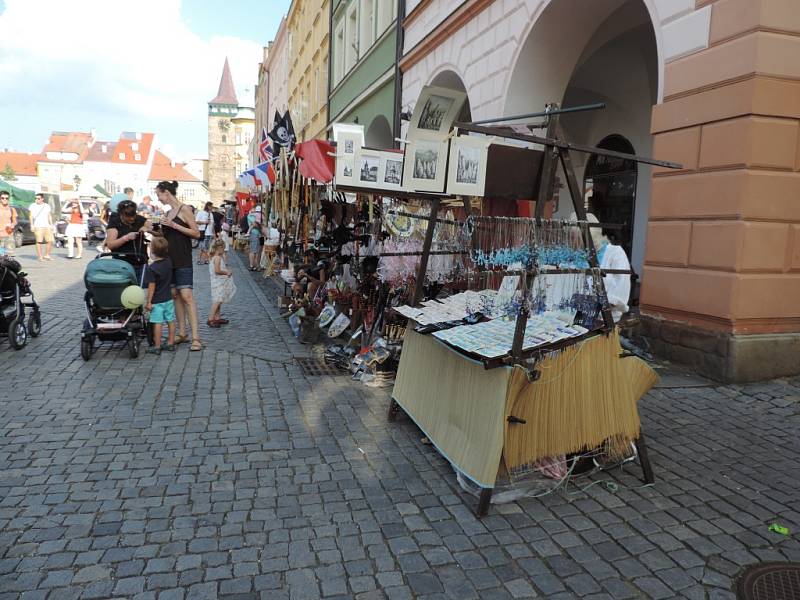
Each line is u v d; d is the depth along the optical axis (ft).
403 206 19.75
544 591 8.38
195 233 21.88
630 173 35.24
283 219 32.35
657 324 19.58
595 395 11.51
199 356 21.21
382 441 13.74
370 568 8.88
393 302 19.71
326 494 11.15
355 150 14.44
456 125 10.19
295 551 9.29
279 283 44.24
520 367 10.41
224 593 8.25
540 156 12.96
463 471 11.12
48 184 325.83
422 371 13.87
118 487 11.23
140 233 21.63
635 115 34.71
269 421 14.87
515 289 11.50
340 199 24.85
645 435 13.98
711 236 17.69
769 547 9.44
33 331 23.25
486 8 31.83
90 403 15.84
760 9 16.30
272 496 11.03
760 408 15.57
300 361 20.92
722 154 17.34
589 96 38.27
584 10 26.25
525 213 18.88
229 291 27.14
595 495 11.21
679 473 12.09
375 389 17.72
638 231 34.42
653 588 8.45
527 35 27.68
